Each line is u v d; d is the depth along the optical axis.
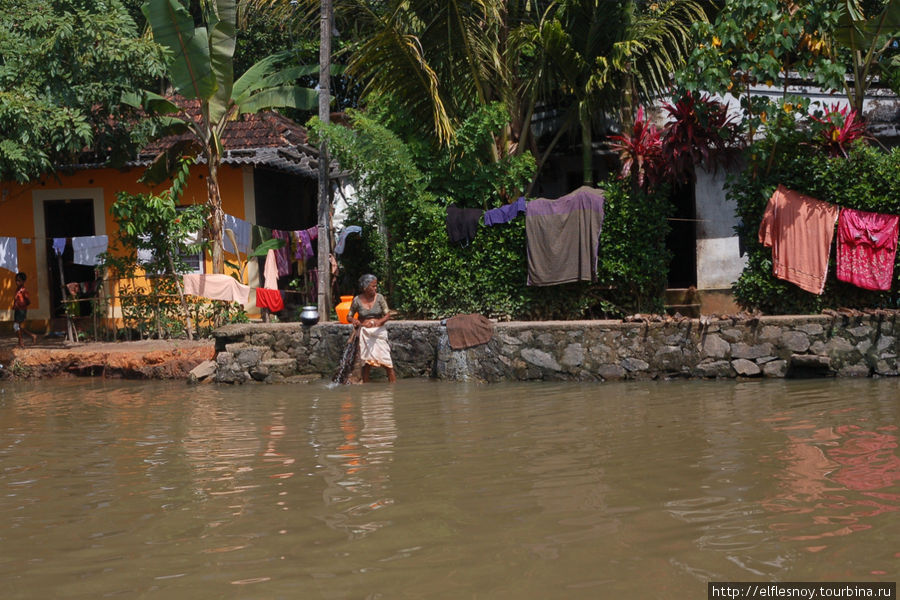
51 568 3.84
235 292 14.13
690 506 4.55
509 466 5.70
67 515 4.78
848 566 3.56
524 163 13.31
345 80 22.89
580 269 12.24
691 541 3.94
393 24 12.68
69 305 15.23
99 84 13.54
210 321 14.71
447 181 13.48
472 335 11.53
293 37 22.02
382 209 15.99
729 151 12.75
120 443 7.20
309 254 16.52
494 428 7.32
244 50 22.45
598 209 12.16
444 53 13.27
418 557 3.82
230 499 5.02
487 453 6.18
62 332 17.02
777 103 12.12
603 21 13.55
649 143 12.59
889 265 11.45
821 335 10.73
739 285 12.20
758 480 5.09
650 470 5.45
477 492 4.99
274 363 11.95
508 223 12.64
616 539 4.01
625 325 11.06
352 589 3.44
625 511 4.48
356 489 5.16
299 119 24.11
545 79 13.95
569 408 8.47
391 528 4.30
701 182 13.30
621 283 12.51
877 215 11.45
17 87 13.38
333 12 14.43
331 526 4.37
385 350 11.46
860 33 11.24
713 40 12.11
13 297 17.41
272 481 5.47
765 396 8.97
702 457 5.80
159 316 14.56
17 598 3.46
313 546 4.04
